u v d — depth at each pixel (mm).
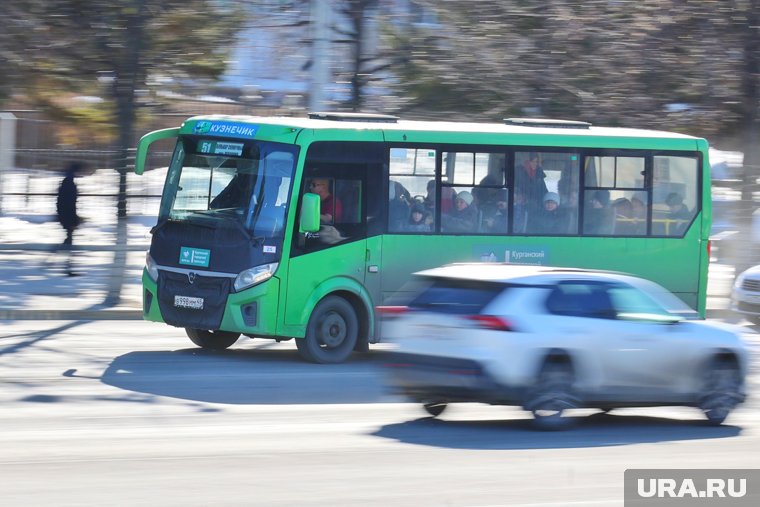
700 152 45250
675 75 65000
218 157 40156
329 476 22531
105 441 25484
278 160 39188
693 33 65000
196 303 39000
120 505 19719
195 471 22672
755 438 28812
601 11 66125
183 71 61219
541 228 43031
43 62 59281
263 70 63562
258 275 38344
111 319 49438
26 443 24953
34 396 30938
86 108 70500
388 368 28906
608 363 28703
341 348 39875
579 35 65938
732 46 63688
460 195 41906
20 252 70812
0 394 31047
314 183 39344
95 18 55812
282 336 38688
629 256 44188
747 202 60906
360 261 40094
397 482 22203
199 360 39125
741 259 60375
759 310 52312
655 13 65625
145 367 36938
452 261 41562
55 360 37531
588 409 32062
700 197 45281
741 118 63438
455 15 65625
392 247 40656
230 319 38469
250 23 62781
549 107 65375
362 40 62250
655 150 44656
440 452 25312
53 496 20250
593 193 43812
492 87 64938
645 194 44500
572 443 26969
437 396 27906
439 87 64625
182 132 41375
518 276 28531
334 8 61656
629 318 29250
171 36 58219
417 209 41250
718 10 63781
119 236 51344
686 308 31734
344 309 40000
